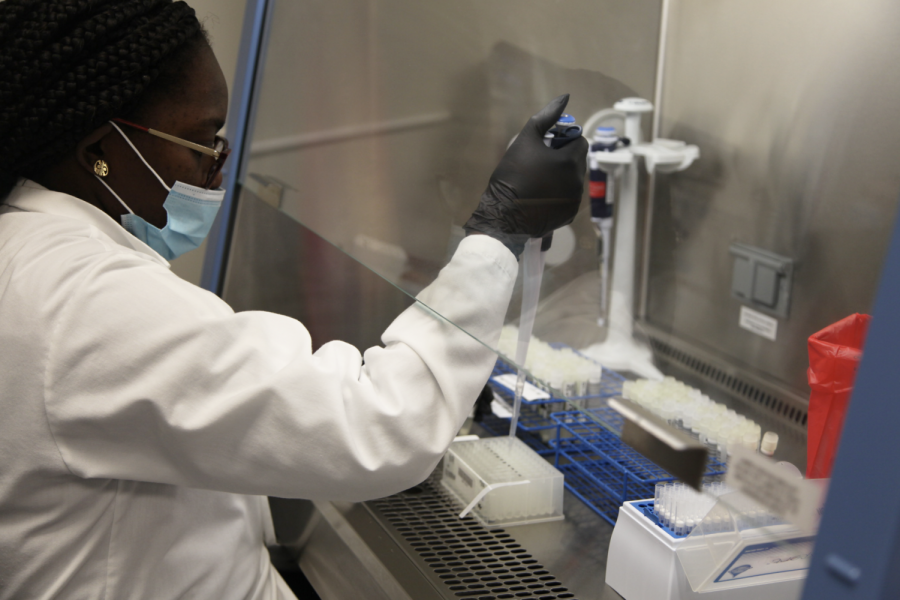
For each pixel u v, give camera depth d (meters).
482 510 1.24
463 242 0.88
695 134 0.93
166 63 0.88
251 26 1.65
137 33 0.84
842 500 0.48
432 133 1.02
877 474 0.46
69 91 0.81
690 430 0.73
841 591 0.49
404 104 1.09
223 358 0.77
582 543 1.17
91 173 0.92
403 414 0.81
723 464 0.69
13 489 0.79
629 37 0.94
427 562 1.13
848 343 0.77
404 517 1.27
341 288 1.48
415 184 1.03
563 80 0.93
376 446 0.80
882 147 0.79
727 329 0.94
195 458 0.78
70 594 0.84
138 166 0.93
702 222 0.93
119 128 0.89
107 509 0.84
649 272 0.92
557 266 0.88
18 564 0.82
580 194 0.89
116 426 0.77
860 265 0.82
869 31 0.79
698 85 0.94
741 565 0.82
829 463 0.70
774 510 0.62
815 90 0.85
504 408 1.57
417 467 0.83
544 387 0.82
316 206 1.34
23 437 0.77
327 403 0.78
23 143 0.83
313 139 1.36
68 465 0.78
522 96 0.92
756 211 0.91
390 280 1.05
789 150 0.88
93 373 0.75
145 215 0.99
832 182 0.84
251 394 0.76
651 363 0.84
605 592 1.04
